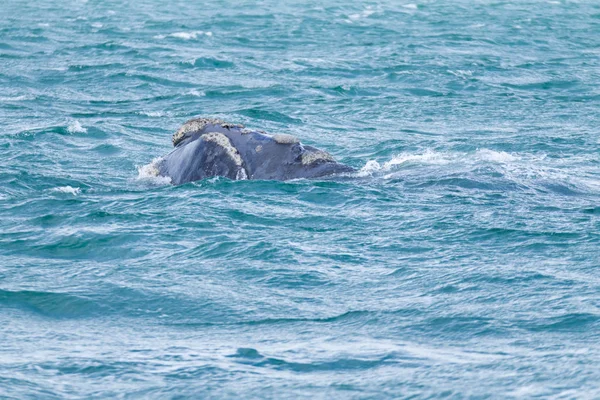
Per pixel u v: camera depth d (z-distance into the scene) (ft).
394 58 550.36
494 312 115.96
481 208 177.68
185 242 157.07
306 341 107.96
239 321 116.98
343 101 397.19
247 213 175.94
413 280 132.67
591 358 96.43
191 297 126.93
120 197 195.00
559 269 135.13
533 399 85.46
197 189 193.88
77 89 433.48
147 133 306.14
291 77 476.54
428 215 173.06
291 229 165.27
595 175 220.02
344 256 146.82
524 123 335.26
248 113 355.77
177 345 107.04
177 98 407.85
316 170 202.90
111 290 129.90
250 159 203.72
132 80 459.73
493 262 140.15
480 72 491.31
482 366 95.81
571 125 328.90
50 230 166.81
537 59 553.64
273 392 90.84
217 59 529.86
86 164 250.57
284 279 134.82
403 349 103.60
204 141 207.92
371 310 119.44
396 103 390.01
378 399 88.43
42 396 89.15
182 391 91.35
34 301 125.18
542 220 167.73
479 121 341.21
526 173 208.64
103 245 155.84
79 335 111.65
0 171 227.61
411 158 230.07
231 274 137.90
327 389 91.25
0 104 380.58
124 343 108.17
